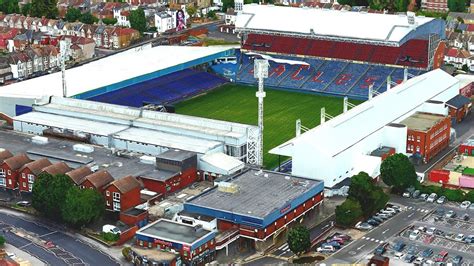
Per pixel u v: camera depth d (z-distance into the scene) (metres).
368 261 196.00
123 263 194.38
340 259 197.88
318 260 197.50
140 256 190.25
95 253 199.88
